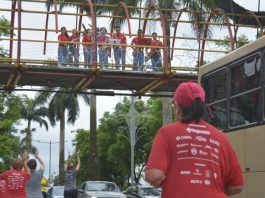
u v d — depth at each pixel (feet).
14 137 113.80
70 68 51.52
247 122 26.04
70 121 186.39
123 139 189.57
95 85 58.23
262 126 24.35
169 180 13.99
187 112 14.49
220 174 14.23
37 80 55.67
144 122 183.93
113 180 209.05
